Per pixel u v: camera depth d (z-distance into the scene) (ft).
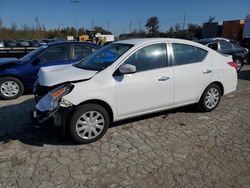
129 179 10.27
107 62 14.12
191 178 10.31
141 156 11.98
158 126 15.42
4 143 13.35
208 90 17.26
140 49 14.34
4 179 10.27
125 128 15.10
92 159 11.73
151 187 9.80
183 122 16.03
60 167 11.10
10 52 38.40
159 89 14.78
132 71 13.24
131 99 13.97
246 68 42.70
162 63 15.01
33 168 11.03
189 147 12.82
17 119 16.85
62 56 23.47
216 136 14.07
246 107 19.19
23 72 22.24
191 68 16.07
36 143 13.33
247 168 11.01
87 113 12.95
